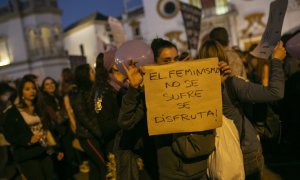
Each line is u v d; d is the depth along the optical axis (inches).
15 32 1353.3
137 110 108.5
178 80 100.0
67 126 256.4
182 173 108.4
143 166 124.7
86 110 158.1
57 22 1362.0
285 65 210.4
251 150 115.0
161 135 110.7
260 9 1056.8
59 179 239.9
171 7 1187.9
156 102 100.7
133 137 120.6
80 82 167.8
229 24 1090.7
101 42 398.6
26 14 1328.7
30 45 1343.5
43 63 1317.7
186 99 100.6
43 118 185.5
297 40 148.3
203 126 101.6
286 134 214.2
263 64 201.0
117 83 141.6
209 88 100.6
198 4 1154.7
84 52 1610.5
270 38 119.1
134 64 110.4
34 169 172.9
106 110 140.6
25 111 177.6
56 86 278.2
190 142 104.5
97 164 161.9
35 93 180.7
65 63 1359.5
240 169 109.0
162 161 110.8
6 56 1380.4
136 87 103.7
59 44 1364.4
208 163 112.1
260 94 107.0
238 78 112.2
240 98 111.3
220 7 1129.4
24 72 1352.1
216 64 100.0
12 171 218.7
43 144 179.8
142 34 1301.7
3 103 248.5
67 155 253.8
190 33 391.9
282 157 232.5
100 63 146.0
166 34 1198.3
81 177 254.5
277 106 202.4
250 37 1064.8
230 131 110.9
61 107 264.8
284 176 200.4
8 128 169.2
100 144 160.9
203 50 119.5
